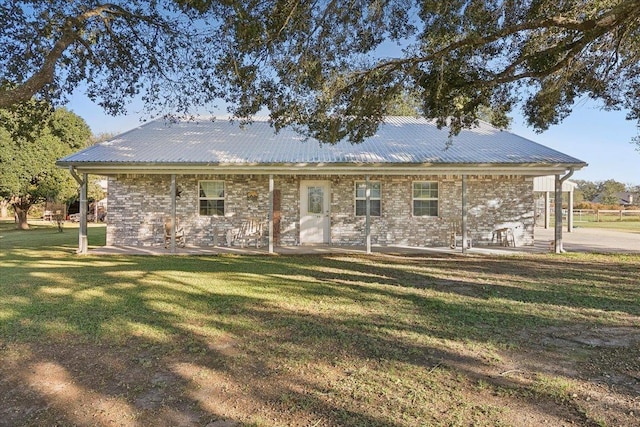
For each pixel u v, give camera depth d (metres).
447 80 8.55
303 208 14.88
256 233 14.32
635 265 10.43
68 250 13.52
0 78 7.84
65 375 3.69
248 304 6.25
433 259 11.61
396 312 5.82
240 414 3.00
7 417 2.96
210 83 8.90
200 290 7.24
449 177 14.72
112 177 14.47
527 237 14.70
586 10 7.15
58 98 9.09
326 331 4.94
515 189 14.73
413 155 13.08
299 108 8.52
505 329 5.08
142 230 14.52
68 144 25.09
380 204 14.75
